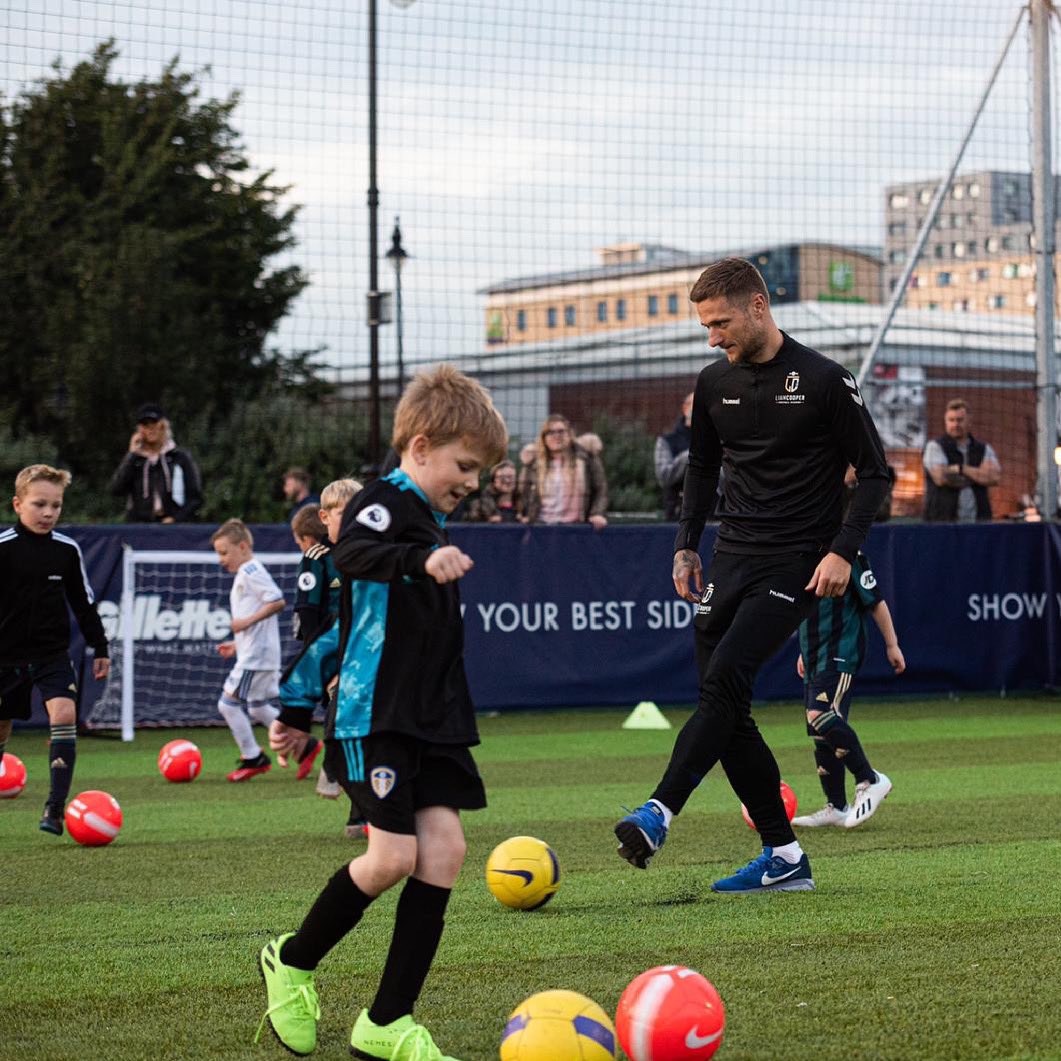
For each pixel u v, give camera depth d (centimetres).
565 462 1916
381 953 642
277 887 797
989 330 2717
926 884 780
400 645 491
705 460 809
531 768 1339
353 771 489
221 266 3519
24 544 982
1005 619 1984
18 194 3353
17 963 629
